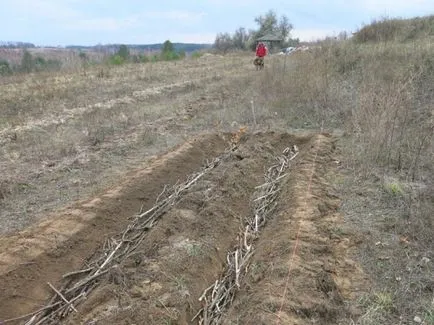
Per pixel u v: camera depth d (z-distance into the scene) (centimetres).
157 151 958
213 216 641
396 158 781
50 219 620
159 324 427
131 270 514
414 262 495
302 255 500
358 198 669
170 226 607
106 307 454
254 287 467
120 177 795
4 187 733
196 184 745
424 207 586
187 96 1595
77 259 550
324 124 1097
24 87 1706
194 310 469
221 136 1041
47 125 1141
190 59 3625
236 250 581
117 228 625
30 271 504
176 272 509
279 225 594
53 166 855
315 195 668
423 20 1972
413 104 992
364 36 1939
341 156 855
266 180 802
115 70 2356
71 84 1773
